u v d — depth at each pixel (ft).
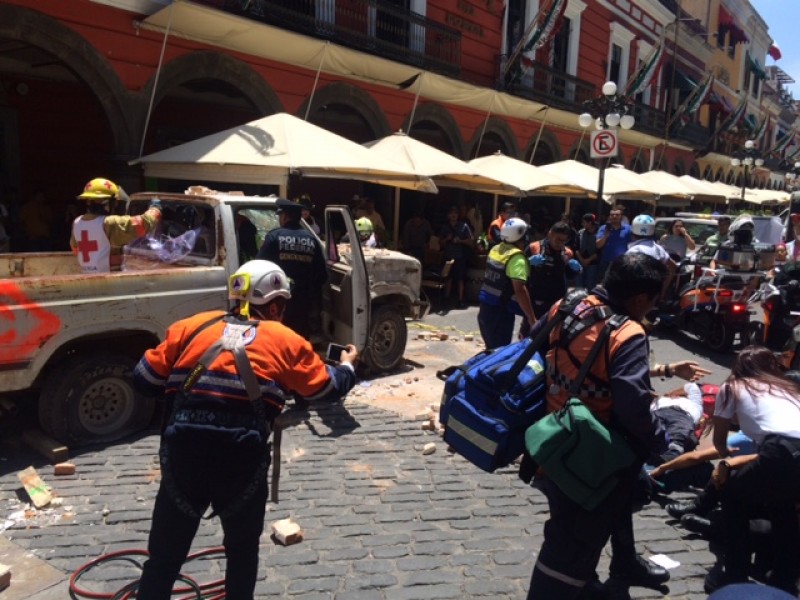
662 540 13.02
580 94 71.15
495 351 10.26
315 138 29.78
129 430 17.10
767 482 11.03
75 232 18.53
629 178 57.26
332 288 21.45
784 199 99.71
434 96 49.57
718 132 111.65
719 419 12.26
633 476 8.59
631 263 8.77
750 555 11.70
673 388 24.98
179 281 17.20
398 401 21.07
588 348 8.64
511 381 9.35
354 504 14.06
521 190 42.73
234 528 8.48
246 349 8.35
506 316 20.47
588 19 72.69
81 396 16.11
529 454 8.82
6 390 14.56
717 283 29.94
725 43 126.11
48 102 41.45
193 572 11.22
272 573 11.35
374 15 44.60
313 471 15.67
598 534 8.52
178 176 29.63
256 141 28.81
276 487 9.80
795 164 144.25
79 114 42.86
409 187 34.55
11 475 14.83
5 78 39.34
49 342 15.02
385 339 23.80
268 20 35.78
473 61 56.08
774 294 25.44
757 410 11.51
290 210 19.11
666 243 37.04
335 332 21.50
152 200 20.49
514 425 9.36
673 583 11.49
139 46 30.81
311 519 13.32
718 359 29.60
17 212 38.60
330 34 39.63
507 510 14.01
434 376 24.12
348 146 31.19
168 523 8.32
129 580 10.86
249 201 18.94
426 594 10.85
